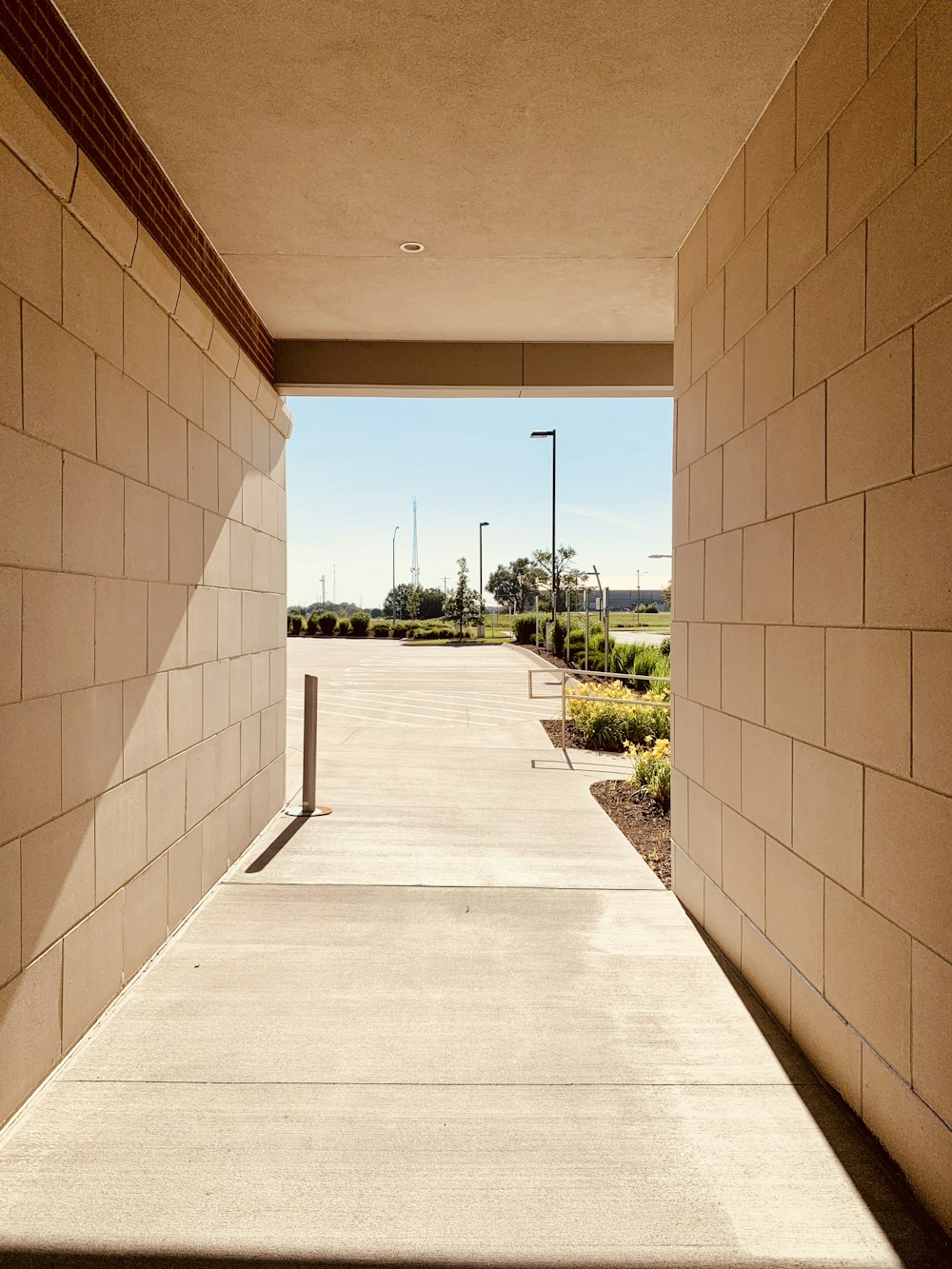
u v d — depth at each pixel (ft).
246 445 18.58
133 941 12.03
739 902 12.57
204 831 15.46
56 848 9.57
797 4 9.75
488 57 10.80
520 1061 10.03
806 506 10.23
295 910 14.94
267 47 10.59
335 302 19.92
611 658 62.34
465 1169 8.04
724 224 13.73
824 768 9.66
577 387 23.59
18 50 8.92
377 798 24.02
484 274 18.21
